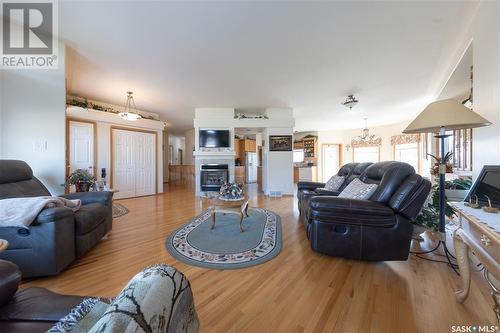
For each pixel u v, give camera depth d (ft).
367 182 8.64
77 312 2.20
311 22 7.72
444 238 6.69
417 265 6.24
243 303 4.66
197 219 11.32
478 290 4.99
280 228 9.89
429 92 14.98
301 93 15.21
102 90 14.49
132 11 7.07
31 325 2.33
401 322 4.06
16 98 7.85
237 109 19.44
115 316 1.32
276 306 4.55
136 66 11.02
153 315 1.44
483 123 5.33
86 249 6.72
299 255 7.00
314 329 3.91
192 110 19.63
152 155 19.92
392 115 22.00
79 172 10.18
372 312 4.33
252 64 10.89
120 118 17.54
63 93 8.68
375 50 9.63
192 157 29.17
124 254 7.11
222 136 18.84
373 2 6.79
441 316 4.20
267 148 19.25
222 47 9.31
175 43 8.98
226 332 3.85
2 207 5.23
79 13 7.16
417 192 5.92
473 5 6.93
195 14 7.25
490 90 6.25
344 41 8.93
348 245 6.30
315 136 31.35
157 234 9.02
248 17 7.43
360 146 29.63
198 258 6.79
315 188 11.95
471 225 3.76
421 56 10.18
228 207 9.57
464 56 9.02
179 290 1.88
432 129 6.36
